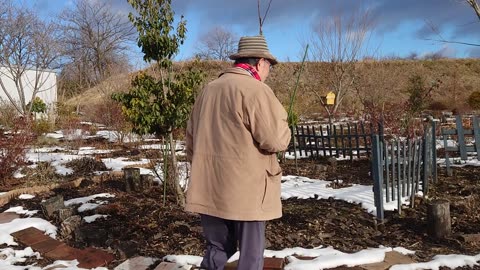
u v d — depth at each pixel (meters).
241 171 2.62
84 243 4.50
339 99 15.66
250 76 2.75
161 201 5.86
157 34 5.27
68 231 4.77
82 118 22.22
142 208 5.51
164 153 6.07
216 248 2.87
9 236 4.68
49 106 21.23
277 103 2.65
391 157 5.06
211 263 2.85
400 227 4.73
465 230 4.57
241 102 2.62
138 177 6.72
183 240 4.36
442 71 35.72
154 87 5.46
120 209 5.48
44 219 5.35
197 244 4.24
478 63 37.62
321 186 6.91
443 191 6.30
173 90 5.44
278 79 21.36
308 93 22.20
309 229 4.66
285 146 2.62
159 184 6.93
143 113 5.33
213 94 2.77
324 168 8.67
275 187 2.78
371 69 20.22
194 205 2.71
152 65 6.10
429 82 31.05
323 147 10.35
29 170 8.71
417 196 5.82
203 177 2.72
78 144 12.66
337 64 15.80
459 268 3.65
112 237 4.52
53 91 25.23
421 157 5.79
